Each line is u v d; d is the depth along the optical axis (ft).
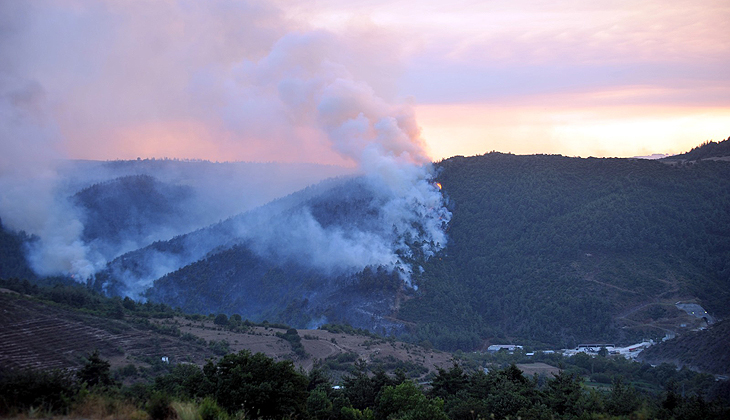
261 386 129.59
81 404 96.32
